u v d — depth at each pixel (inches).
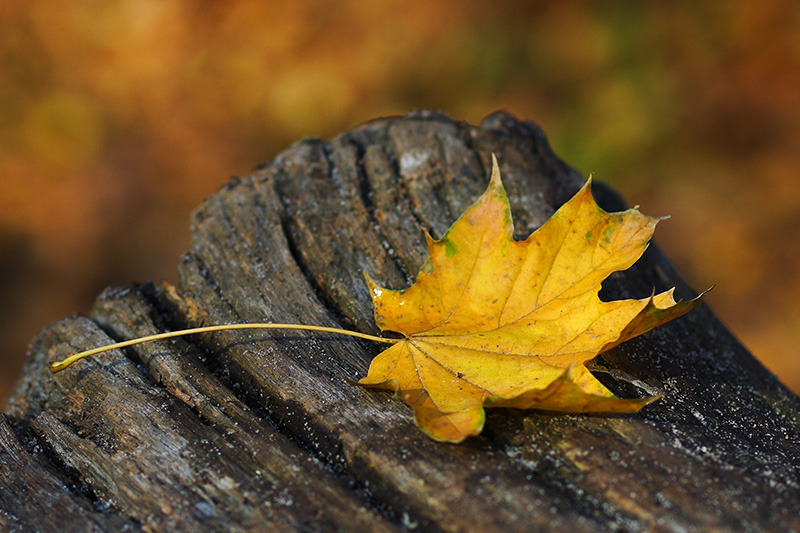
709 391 42.0
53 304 88.0
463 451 40.3
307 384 41.6
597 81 102.0
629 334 40.5
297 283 43.3
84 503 40.4
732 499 39.6
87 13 115.4
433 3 113.9
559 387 39.6
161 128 107.6
